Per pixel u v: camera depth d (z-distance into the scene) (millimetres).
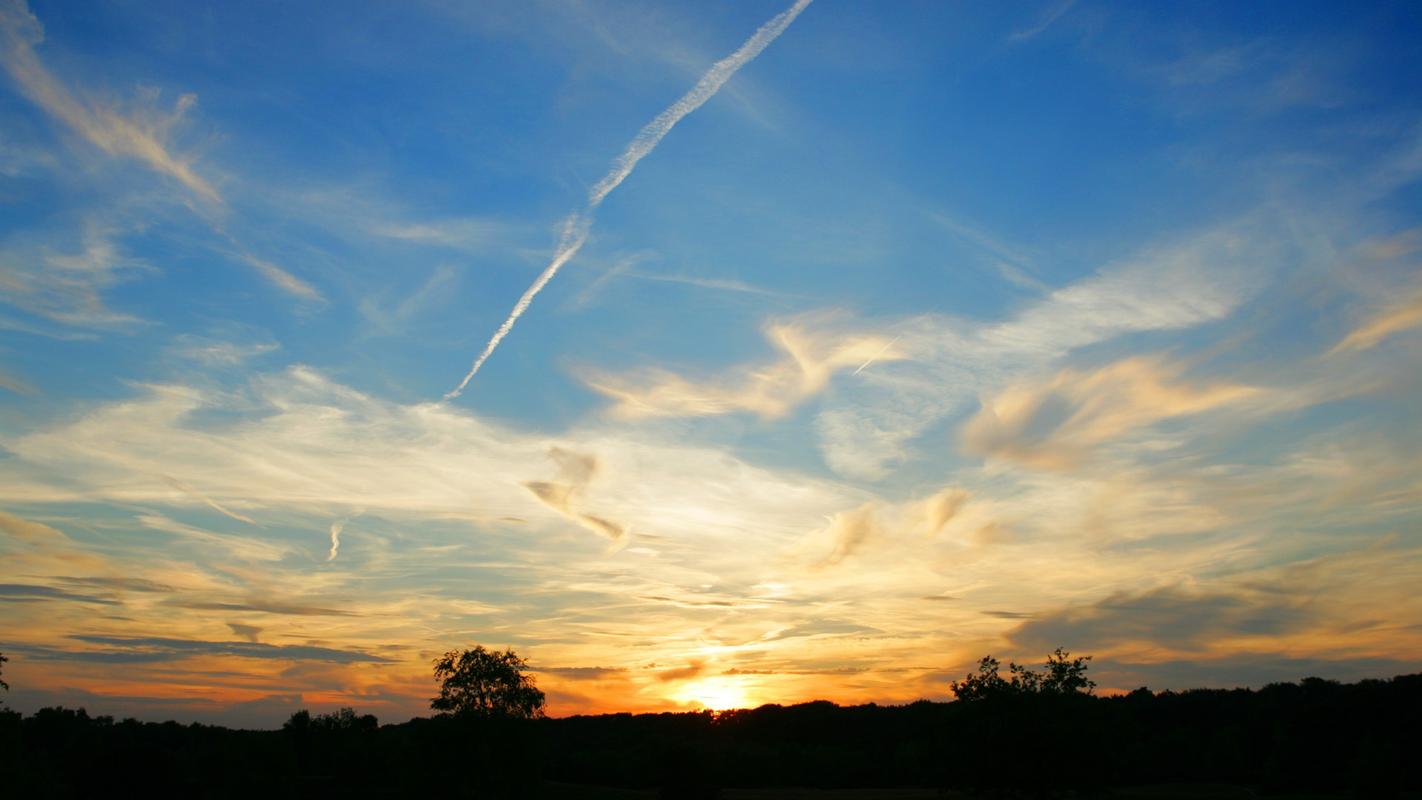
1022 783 62625
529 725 90875
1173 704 164875
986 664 66938
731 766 155375
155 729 165750
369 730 172000
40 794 92750
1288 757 124812
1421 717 127438
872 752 159875
